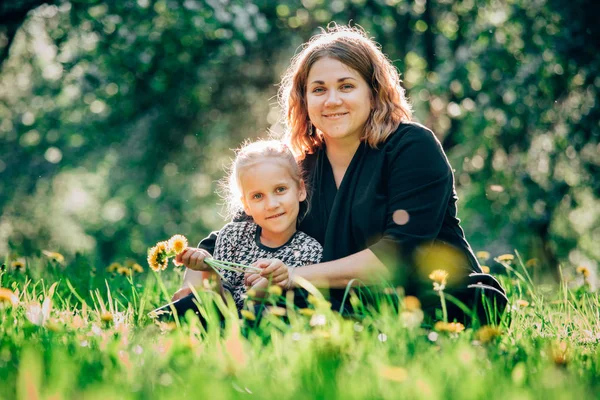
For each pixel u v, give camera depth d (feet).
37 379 5.82
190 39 34.68
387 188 10.51
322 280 9.80
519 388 6.15
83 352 7.23
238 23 34.42
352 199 10.51
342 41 10.64
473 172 37.86
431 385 5.93
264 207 10.55
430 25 36.94
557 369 7.00
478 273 10.41
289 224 10.68
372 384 5.99
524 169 36.29
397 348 7.48
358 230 10.36
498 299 10.11
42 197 52.01
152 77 36.68
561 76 34.32
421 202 10.23
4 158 46.24
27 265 14.65
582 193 37.47
